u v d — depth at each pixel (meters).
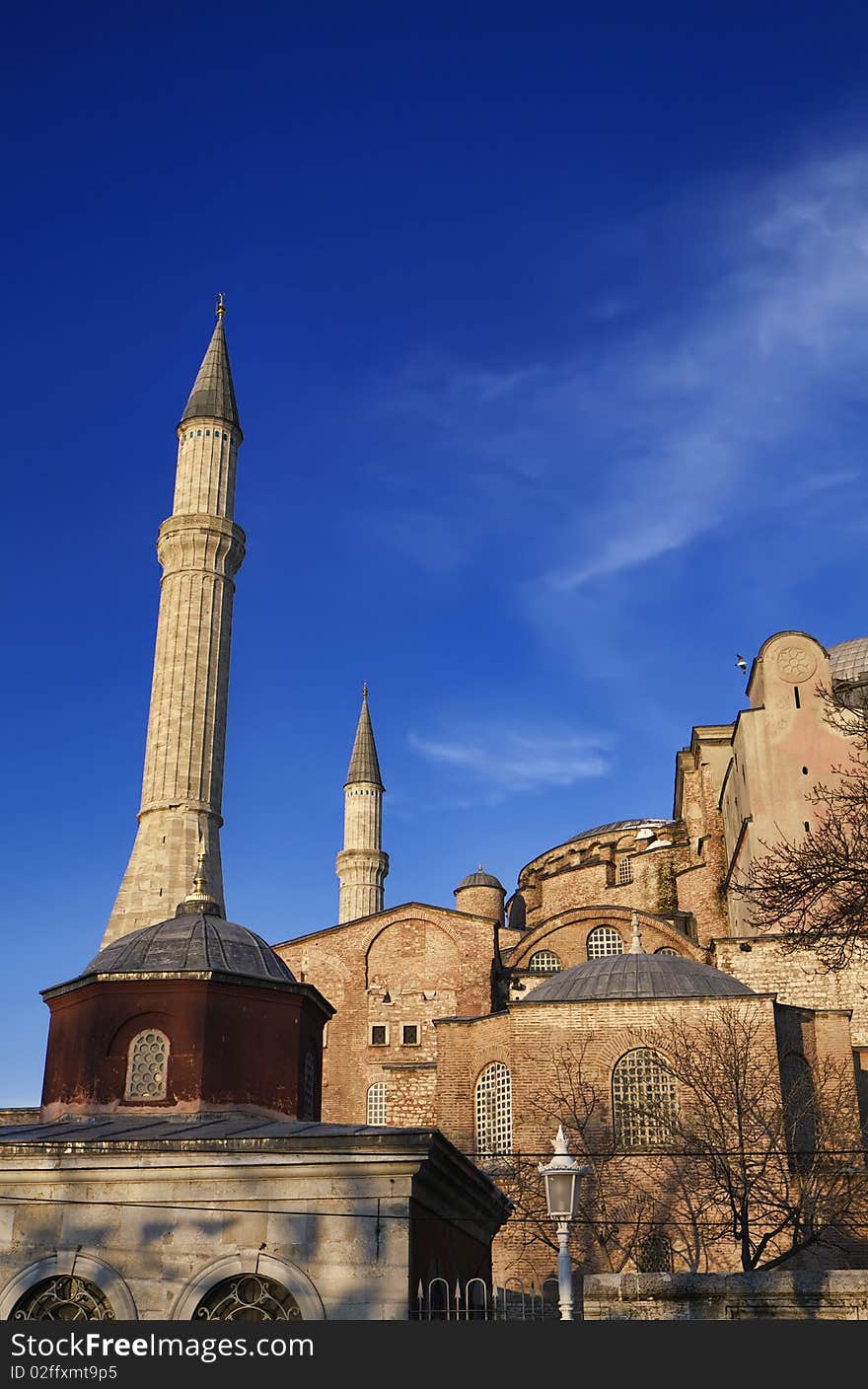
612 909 64.56
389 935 63.09
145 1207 21.06
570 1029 43.41
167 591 61.38
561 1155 21.80
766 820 55.97
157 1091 26.41
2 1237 21.02
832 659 62.28
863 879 27.22
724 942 51.22
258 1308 20.52
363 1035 61.44
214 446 64.00
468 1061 46.59
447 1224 24.20
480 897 72.00
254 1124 24.02
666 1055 42.16
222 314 69.88
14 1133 23.08
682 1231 38.84
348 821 86.12
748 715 58.28
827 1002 49.69
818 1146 38.53
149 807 57.31
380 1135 20.83
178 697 58.75
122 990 27.34
